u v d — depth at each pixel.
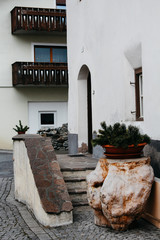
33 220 5.75
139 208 4.64
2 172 11.21
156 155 5.47
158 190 4.83
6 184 9.19
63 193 5.58
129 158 4.89
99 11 8.50
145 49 5.92
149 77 5.78
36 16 19.38
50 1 20.92
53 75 19.31
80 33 10.43
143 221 5.25
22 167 7.02
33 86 20.17
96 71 8.90
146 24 5.86
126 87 6.96
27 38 20.22
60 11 19.78
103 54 8.28
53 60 20.69
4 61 19.94
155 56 5.57
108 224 5.02
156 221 4.95
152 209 5.03
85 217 5.63
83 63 10.16
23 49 20.19
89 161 8.32
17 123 20.05
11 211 6.46
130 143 4.80
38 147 6.60
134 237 4.51
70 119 11.83
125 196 4.62
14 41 20.08
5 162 13.87
